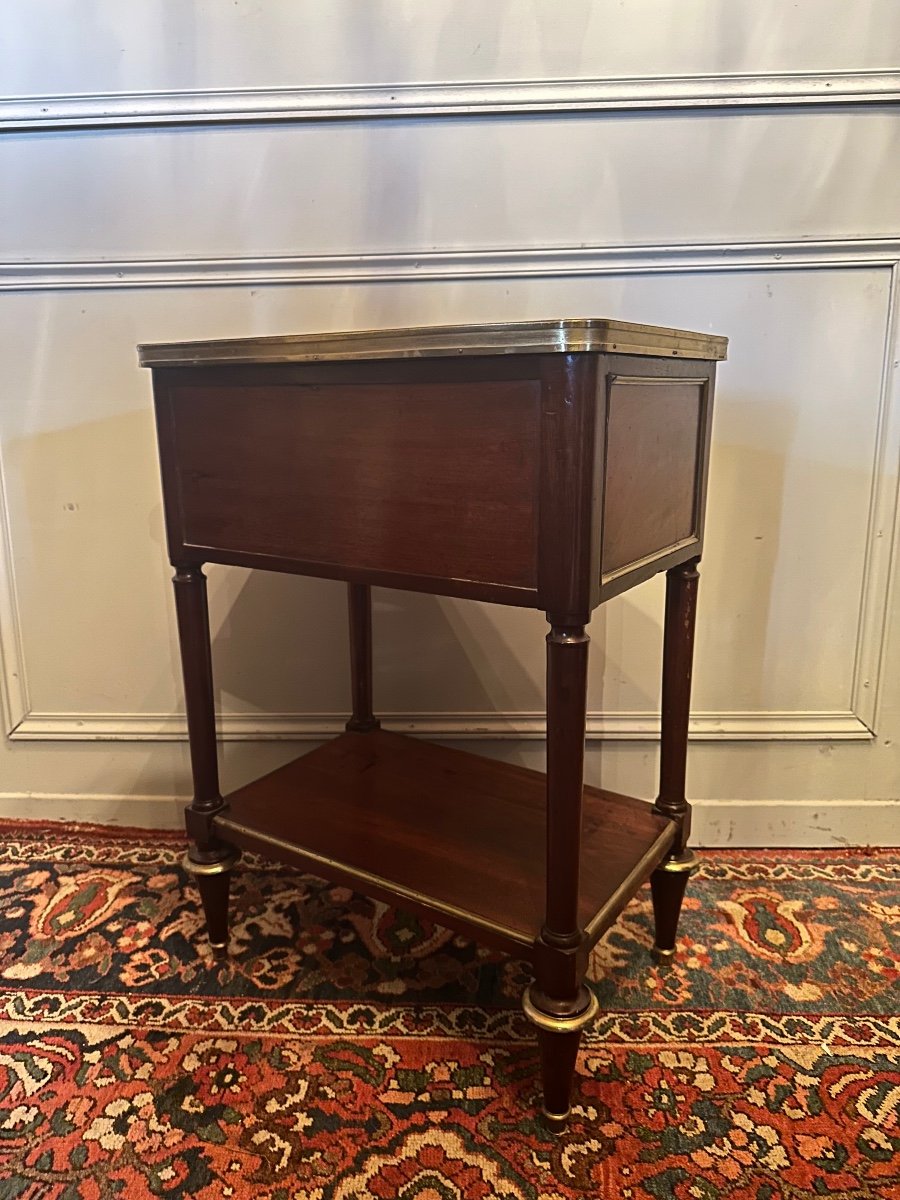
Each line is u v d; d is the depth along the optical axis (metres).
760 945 1.12
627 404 0.75
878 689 1.31
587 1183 0.77
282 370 0.85
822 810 1.36
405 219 1.21
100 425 1.32
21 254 1.27
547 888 0.81
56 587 1.38
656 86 1.14
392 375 0.77
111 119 1.21
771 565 1.28
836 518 1.26
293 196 1.22
